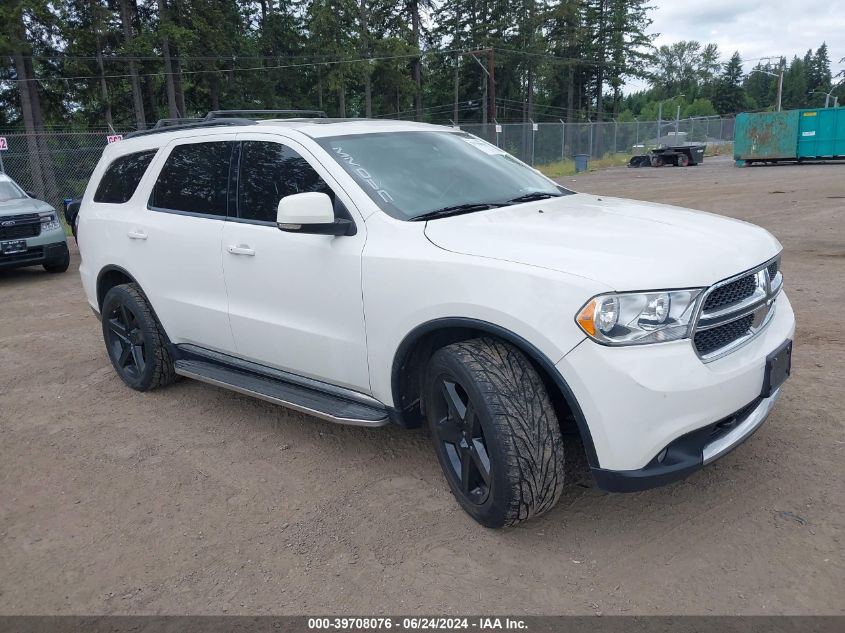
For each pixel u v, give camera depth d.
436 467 3.64
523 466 2.69
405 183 3.54
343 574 2.79
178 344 4.60
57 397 5.04
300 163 3.63
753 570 2.65
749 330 2.91
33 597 2.78
